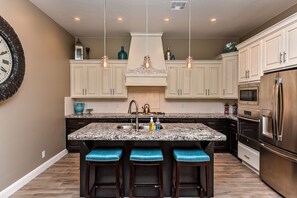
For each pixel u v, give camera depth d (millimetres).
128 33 5238
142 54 5121
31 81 3402
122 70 5289
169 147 2857
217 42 5691
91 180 2793
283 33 2893
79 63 5246
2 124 2738
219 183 3271
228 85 5117
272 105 2980
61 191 2969
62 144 4703
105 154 2512
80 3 3463
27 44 3289
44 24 3859
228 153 4934
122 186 2814
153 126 2947
